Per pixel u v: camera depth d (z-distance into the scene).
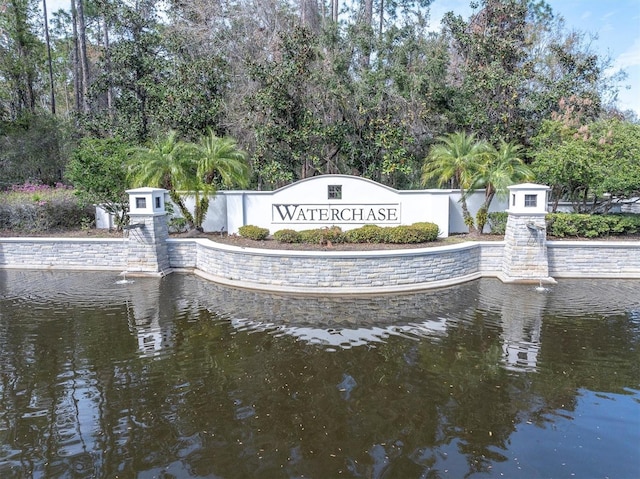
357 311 8.41
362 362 6.22
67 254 12.09
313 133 15.54
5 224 13.99
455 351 6.57
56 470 4.01
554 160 11.62
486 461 4.11
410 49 16.44
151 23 18.84
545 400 5.20
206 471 3.99
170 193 12.78
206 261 11.16
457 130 16.19
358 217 12.46
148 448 4.34
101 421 4.82
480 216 12.40
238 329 7.52
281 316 8.15
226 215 13.44
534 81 19.02
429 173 13.19
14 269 12.19
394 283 9.76
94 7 21.72
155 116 16.27
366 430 4.62
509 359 6.29
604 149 11.74
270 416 4.88
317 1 21.34
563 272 10.72
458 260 10.36
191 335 7.26
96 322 7.89
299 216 12.64
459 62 17.94
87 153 12.74
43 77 28.30
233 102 16.50
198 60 16.73
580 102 14.72
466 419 4.81
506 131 15.11
